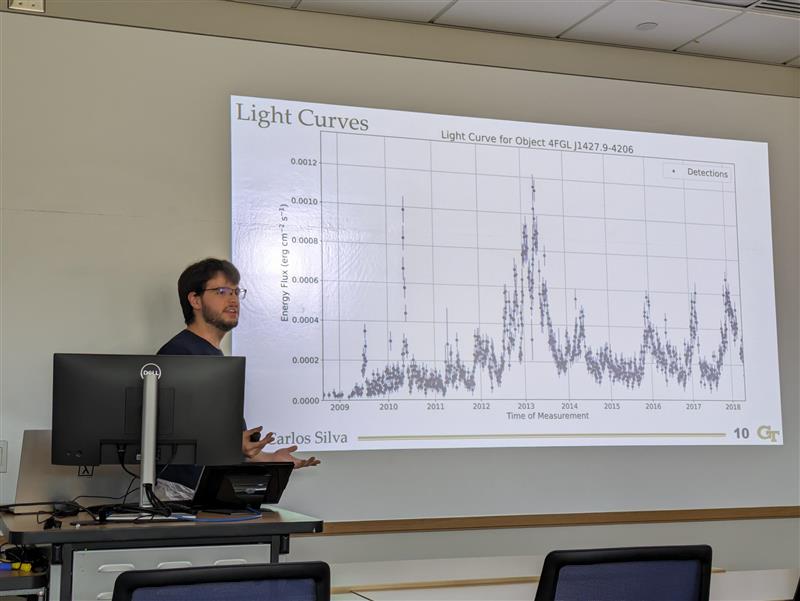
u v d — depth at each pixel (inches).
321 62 152.3
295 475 143.7
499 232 157.9
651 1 153.0
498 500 153.2
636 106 169.5
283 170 147.9
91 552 90.2
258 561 95.9
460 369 153.3
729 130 175.2
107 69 140.9
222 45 147.3
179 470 117.3
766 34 166.6
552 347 158.4
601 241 163.2
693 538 163.2
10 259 133.2
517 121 161.5
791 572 114.6
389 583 104.0
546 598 74.5
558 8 154.6
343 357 147.6
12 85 135.9
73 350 134.6
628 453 160.9
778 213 176.4
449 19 157.6
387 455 148.7
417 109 156.6
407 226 153.3
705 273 168.6
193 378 102.8
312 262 147.6
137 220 139.8
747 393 168.4
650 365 163.2
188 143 143.7
